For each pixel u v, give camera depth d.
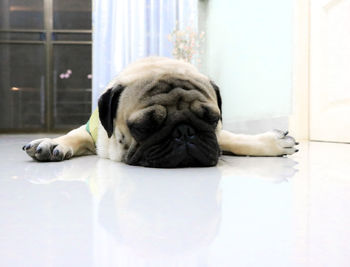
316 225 0.47
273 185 0.78
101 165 1.12
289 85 2.45
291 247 0.39
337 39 2.12
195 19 4.04
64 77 4.88
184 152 1.03
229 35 3.61
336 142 2.16
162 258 0.35
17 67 4.82
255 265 0.34
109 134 1.18
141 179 0.86
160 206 0.59
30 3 4.82
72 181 0.83
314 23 2.34
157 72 1.17
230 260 0.35
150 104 1.06
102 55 3.91
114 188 0.75
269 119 2.65
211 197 0.65
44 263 0.34
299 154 1.47
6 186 0.77
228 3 3.61
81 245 0.39
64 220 0.50
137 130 1.07
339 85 2.12
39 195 0.67
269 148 1.34
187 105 1.08
